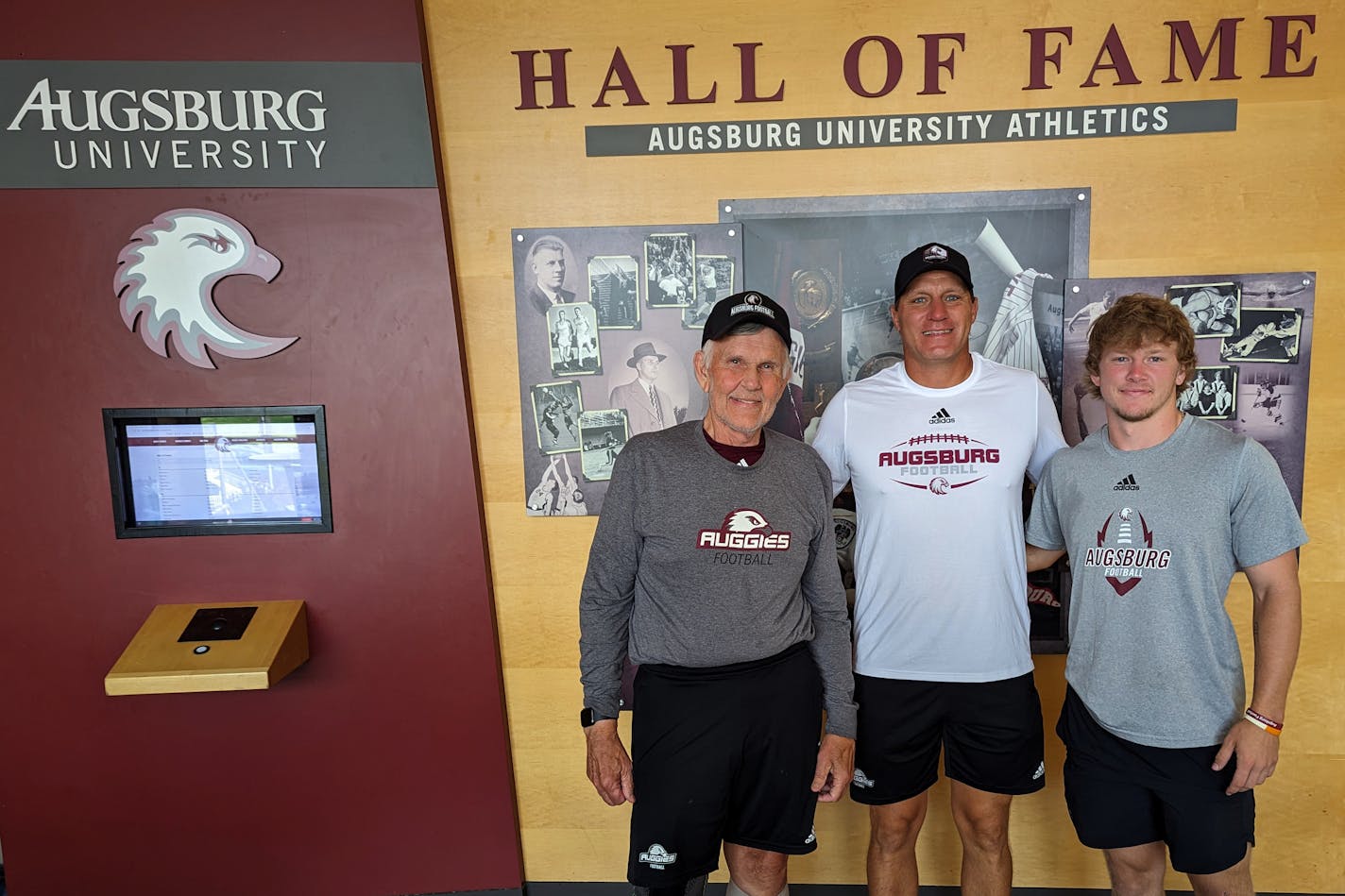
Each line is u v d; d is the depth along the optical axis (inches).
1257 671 65.6
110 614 87.9
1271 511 64.3
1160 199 84.7
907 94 84.9
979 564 73.7
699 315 88.6
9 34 80.2
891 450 75.2
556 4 84.7
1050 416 76.8
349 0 81.0
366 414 86.7
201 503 87.6
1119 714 68.4
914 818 80.0
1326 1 81.0
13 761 89.3
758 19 84.4
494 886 94.3
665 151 86.4
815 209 86.7
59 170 82.1
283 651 83.5
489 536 92.1
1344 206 83.7
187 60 81.4
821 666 72.2
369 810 92.2
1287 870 92.1
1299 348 85.4
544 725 94.0
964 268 74.3
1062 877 93.6
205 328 84.8
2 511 85.8
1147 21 82.3
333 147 83.1
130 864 91.7
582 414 90.0
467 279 88.7
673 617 66.9
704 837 66.9
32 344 84.1
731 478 66.5
